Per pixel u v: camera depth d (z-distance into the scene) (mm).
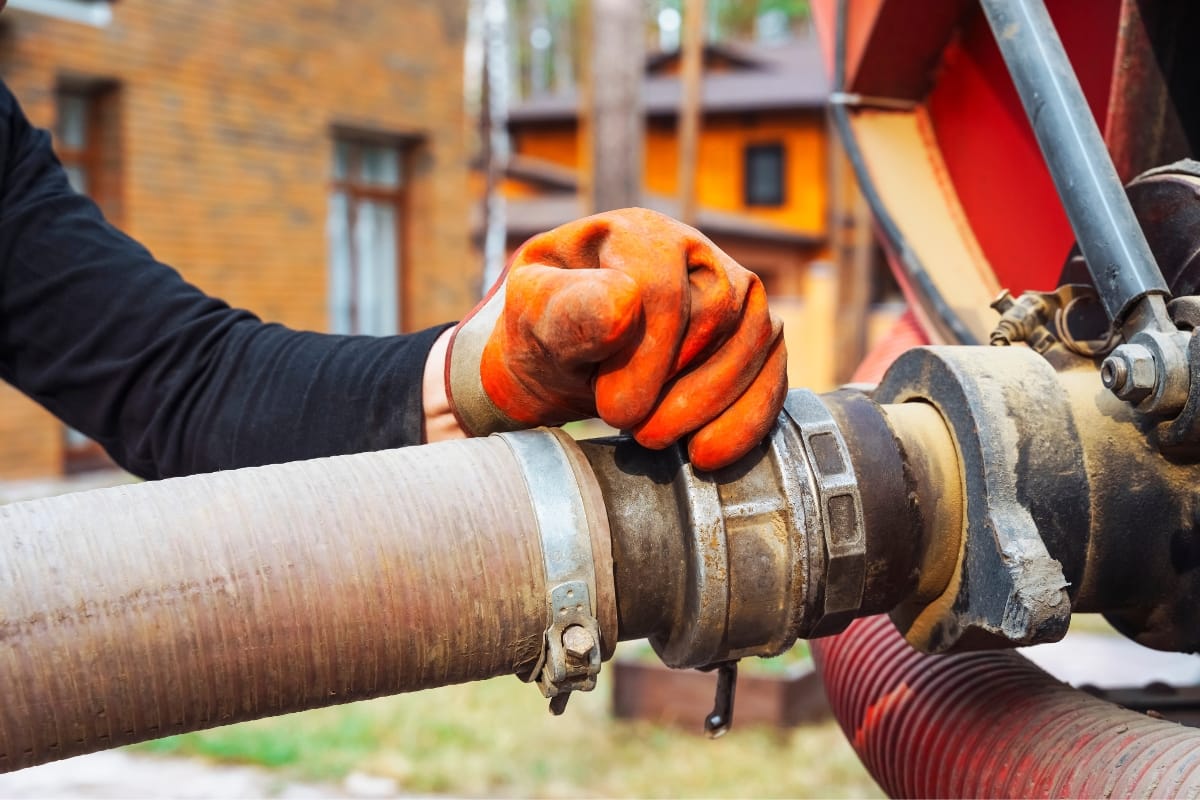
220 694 976
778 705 4883
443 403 1289
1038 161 1703
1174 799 998
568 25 49812
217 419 1385
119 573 946
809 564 1066
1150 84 1373
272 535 987
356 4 11531
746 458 1089
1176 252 1223
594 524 1040
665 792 4324
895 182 1894
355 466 1054
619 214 1024
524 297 1015
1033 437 1115
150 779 4516
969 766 1245
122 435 1470
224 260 10375
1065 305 1271
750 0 46969
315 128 11219
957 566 1141
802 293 28125
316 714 5254
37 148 1552
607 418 1010
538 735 4934
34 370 1489
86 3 8953
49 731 934
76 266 1463
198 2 9961
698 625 1060
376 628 994
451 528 1018
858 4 1917
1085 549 1124
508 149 32625
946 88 1896
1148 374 1081
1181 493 1146
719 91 29766
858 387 1297
